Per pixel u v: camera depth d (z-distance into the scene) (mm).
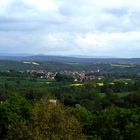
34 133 28141
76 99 121062
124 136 44750
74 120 30516
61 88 153375
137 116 48031
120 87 150125
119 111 49594
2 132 44844
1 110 46625
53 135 28344
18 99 50594
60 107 30281
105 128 47000
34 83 182625
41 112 29484
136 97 110938
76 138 29844
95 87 155000
